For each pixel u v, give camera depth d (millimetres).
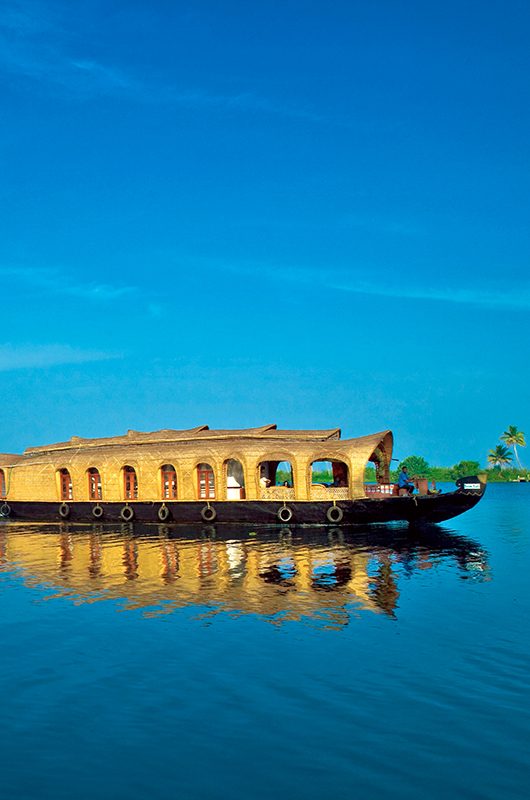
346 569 15211
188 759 6152
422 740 6461
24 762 6117
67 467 29875
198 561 16594
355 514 24234
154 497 27703
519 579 13953
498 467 103188
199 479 27109
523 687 7719
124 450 28922
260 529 24438
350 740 6473
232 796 5559
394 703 7297
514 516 32281
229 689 7723
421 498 23422
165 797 5547
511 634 9797
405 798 5512
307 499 24938
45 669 8477
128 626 10344
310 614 10969
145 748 6359
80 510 29016
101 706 7305
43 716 7074
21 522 29969
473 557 17094
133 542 21250
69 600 12227
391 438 26938
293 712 7094
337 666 8438
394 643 9359
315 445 25484
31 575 14969
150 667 8492
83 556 18000
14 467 31297
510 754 6195
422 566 15633
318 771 5926
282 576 14336
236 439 27078
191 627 10250
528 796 5531
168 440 28531
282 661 8641
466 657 8750
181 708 7230
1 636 9922
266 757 6172
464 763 6043
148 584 13633
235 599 12102
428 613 11023
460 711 7078
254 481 25750
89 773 5922
